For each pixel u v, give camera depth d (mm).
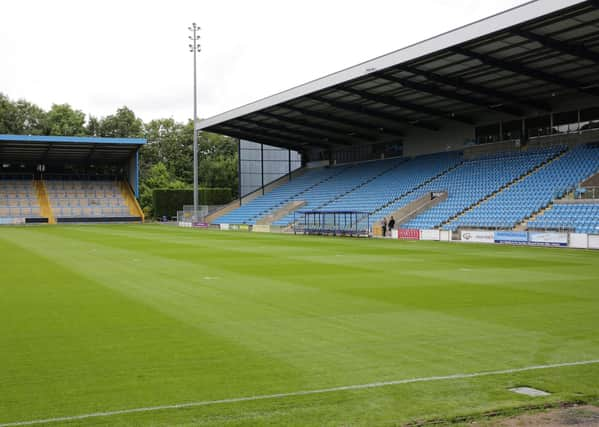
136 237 41438
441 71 35406
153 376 7500
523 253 26562
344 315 11617
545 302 13125
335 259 23891
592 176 34094
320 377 7430
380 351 8750
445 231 36500
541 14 25109
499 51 31031
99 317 11461
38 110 106312
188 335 9859
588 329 10273
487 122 48031
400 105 44625
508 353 8617
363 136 60594
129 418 6020
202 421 5922
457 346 9055
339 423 5859
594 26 26906
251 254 26531
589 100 39562
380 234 42438
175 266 21188
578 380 7270
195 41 62219
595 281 16734
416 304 12898
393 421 5906
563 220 32219
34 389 6980
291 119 54594
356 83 39719
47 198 77062
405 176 52000
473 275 18266
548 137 42719
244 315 11633
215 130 63375
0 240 37719
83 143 68938
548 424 5789
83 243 34531
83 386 7090
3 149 70688
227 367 7902
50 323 10898
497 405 6352
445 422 5875
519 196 37531
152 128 117625
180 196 82500
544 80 35250
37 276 18234
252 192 68500
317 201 57156
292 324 10742
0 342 9398
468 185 43438
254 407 6332
